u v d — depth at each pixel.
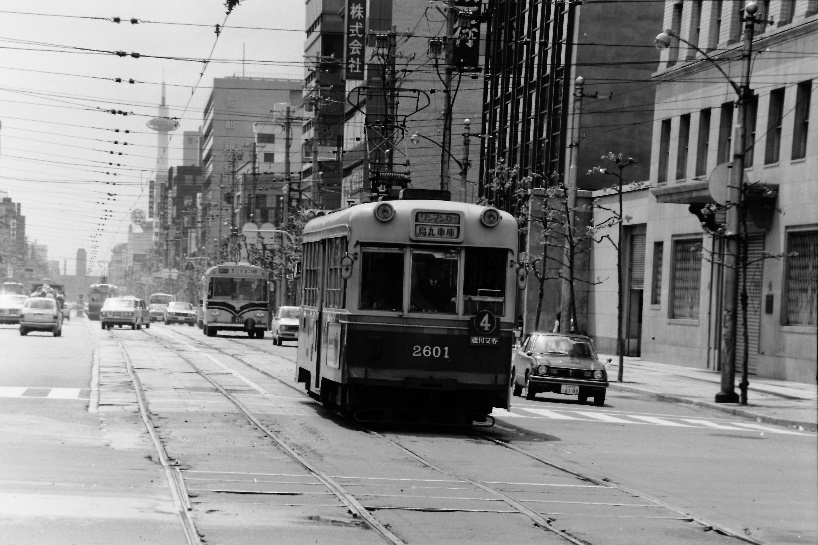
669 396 45.50
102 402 30.92
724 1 61.56
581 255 82.62
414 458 22.22
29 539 13.05
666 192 60.81
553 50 85.25
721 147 61.59
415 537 14.21
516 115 93.19
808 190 53.19
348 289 27.31
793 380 54.00
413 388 27.11
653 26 83.00
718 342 62.34
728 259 43.84
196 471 18.97
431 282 27.38
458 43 84.44
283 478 18.59
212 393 35.19
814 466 24.56
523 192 70.75
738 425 35.72
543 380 39.97
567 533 14.92
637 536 14.96
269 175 186.88
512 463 22.19
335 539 13.85
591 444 26.80
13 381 36.84
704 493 19.53
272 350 67.62
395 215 27.34
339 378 27.48
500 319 27.48
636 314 77.38
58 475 17.94
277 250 112.94
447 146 62.62
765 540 15.20
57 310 81.19
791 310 54.84
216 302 86.19
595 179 83.44
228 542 13.38
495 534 14.64
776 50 56.09
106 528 13.88
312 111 146.00
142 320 106.56
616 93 83.25
